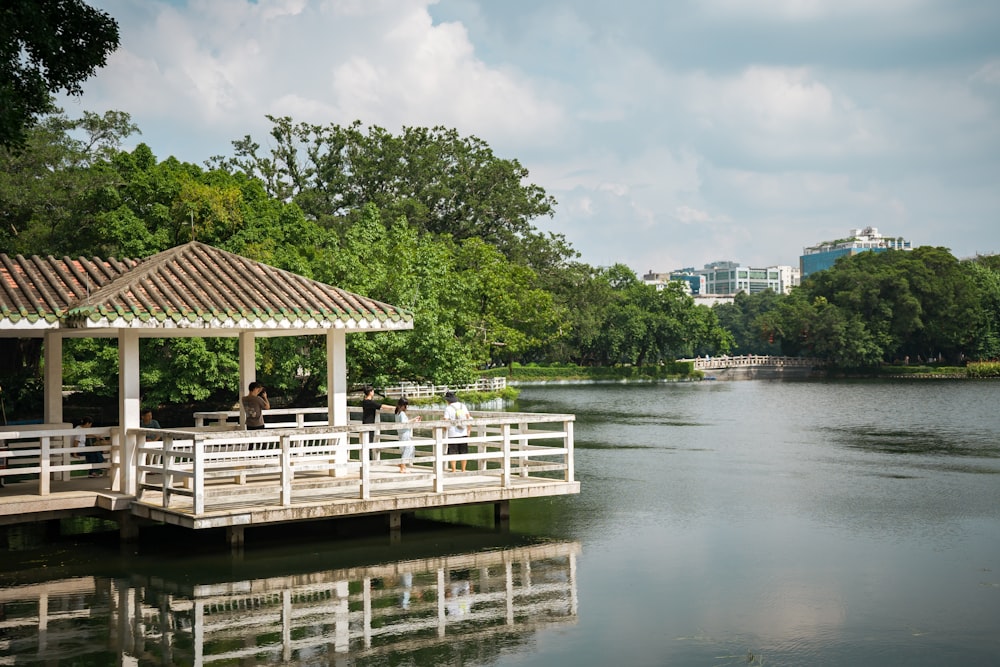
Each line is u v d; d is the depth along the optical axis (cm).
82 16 1595
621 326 11362
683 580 1484
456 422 1708
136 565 1538
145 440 1622
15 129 1365
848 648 1154
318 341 3931
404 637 1190
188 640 1171
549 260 9044
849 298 11238
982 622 1261
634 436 4012
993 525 1955
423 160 8425
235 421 2255
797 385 9506
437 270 4444
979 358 11362
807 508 2159
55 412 1839
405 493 1672
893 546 1747
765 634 1209
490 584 1452
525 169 8844
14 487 1709
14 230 4025
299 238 4528
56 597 1359
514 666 1089
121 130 4556
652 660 1110
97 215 3678
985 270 12006
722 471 2841
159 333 1884
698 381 10862
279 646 1152
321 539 1733
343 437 1800
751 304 17212
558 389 8919
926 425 4544
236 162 7825
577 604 1345
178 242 3669
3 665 1079
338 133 8075
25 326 1564
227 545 1664
